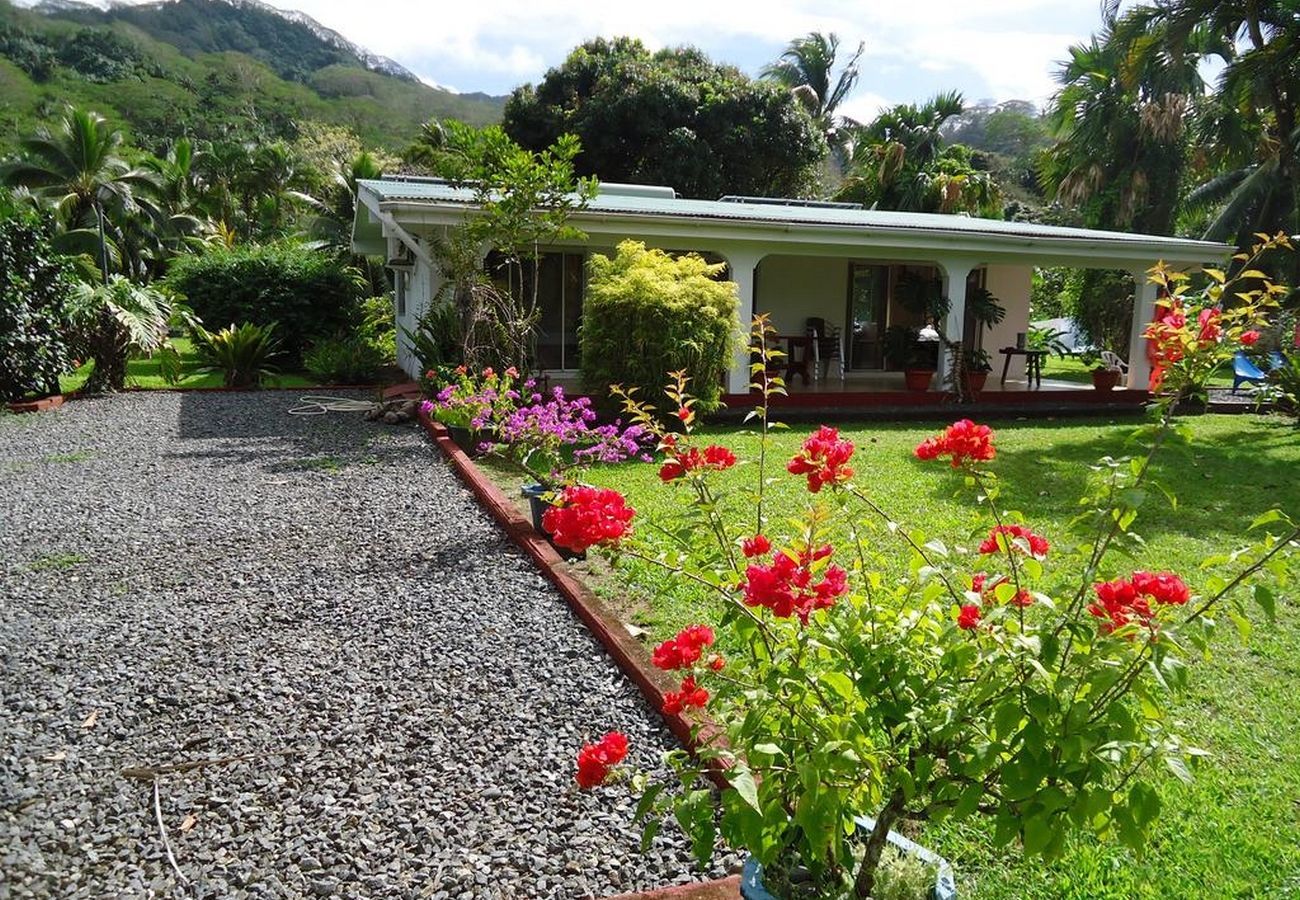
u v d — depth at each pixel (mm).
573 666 4285
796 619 2227
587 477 8391
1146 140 24016
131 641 4523
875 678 2072
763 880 2254
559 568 5516
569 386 13727
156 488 7938
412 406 11875
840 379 16094
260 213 42781
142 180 31969
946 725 1938
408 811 3080
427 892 2664
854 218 14812
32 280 13070
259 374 15906
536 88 30125
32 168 29328
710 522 2688
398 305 18062
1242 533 6945
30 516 6949
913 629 2201
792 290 16453
